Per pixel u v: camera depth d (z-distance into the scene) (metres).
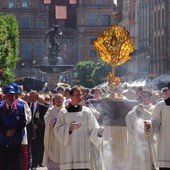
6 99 27.64
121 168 32.69
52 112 30.78
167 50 179.38
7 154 27.56
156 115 27.06
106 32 35.38
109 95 34.41
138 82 102.31
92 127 26.03
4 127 27.47
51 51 124.44
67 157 25.95
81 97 26.25
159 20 184.88
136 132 30.81
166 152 26.86
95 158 27.25
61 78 117.94
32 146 40.41
